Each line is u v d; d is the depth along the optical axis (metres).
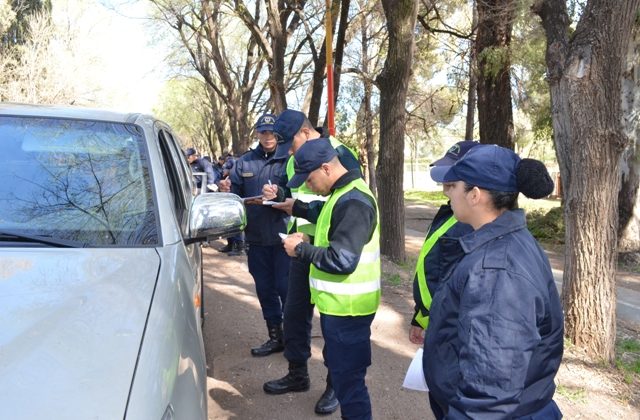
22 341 1.56
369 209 2.86
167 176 3.00
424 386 2.31
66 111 3.09
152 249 2.30
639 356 5.13
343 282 2.91
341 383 3.00
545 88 13.95
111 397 1.41
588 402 4.02
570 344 4.87
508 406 1.61
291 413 3.67
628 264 12.09
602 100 4.59
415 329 2.87
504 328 1.62
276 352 4.63
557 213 15.57
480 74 12.01
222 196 2.80
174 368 1.66
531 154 21.17
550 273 1.84
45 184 2.58
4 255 2.09
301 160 2.86
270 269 4.47
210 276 7.33
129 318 1.73
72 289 1.86
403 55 8.25
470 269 1.75
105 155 2.78
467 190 1.85
